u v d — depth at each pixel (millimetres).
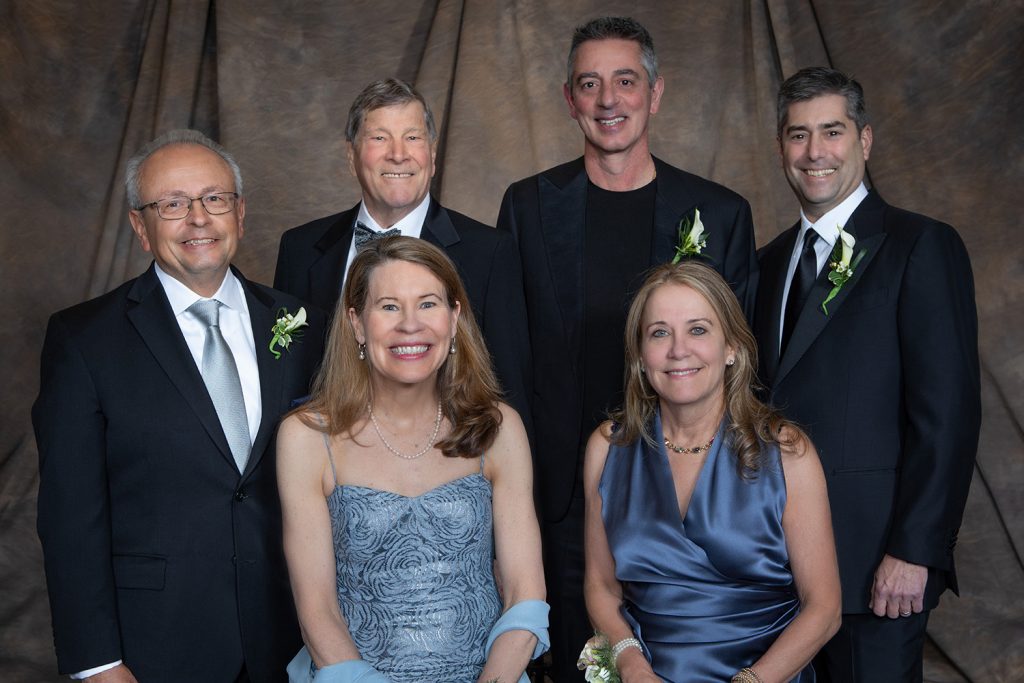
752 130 5051
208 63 5133
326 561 2594
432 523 2574
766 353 3344
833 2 4945
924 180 4816
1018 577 4555
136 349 2799
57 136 5027
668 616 2701
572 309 3438
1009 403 4652
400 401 2639
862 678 3059
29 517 4809
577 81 3477
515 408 3295
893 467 3068
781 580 2674
